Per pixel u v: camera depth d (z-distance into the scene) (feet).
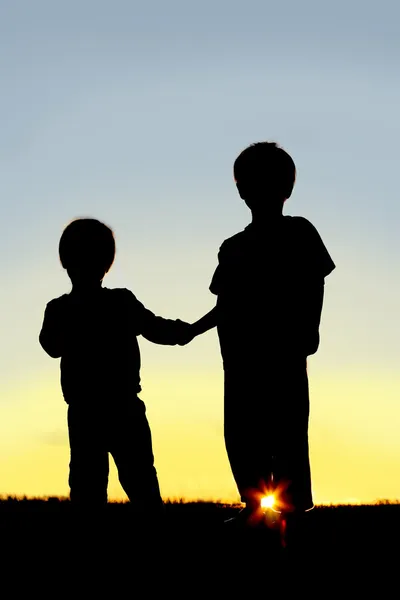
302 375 19.11
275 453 19.03
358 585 14.42
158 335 20.08
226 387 19.51
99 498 19.10
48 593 14.11
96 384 19.04
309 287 19.47
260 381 19.01
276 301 19.27
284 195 20.10
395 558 16.26
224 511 23.70
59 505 24.73
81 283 19.69
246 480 19.16
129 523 19.76
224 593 14.01
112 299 19.67
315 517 20.76
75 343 19.26
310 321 19.31
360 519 20.89
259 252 19.66
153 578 15.01
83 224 19.83
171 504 25.93
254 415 19.02
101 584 14.66
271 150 19.95
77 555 16.85
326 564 15.90
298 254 19.57
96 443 19.01
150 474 19.13
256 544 17.60
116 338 19.39
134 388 19.40
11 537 18.67
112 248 19.94
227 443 19.38
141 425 19.22
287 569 15.53
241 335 19.33
